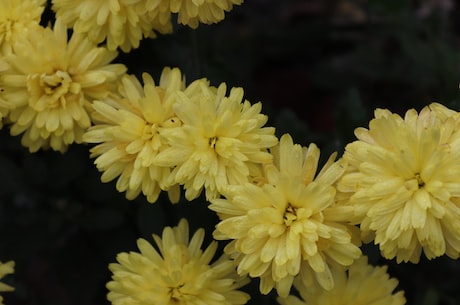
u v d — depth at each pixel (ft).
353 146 2.10
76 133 2.25
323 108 2.89
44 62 2.22
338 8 2.89
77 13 2.23
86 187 2.48
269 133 2.16
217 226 2.10
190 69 2.40
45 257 2.58
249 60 2.83
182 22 2.21
